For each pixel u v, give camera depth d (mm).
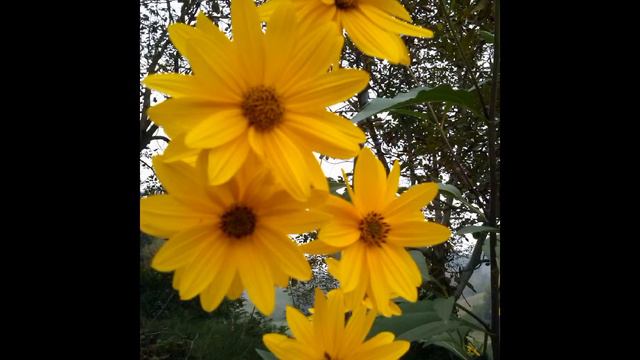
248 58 175
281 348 237
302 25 182
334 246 223
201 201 183
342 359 240
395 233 231
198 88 171
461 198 374
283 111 177
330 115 180
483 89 373
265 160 174
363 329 241
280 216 186
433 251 519
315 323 240
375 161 234
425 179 547
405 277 227
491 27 425
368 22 201
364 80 180
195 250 182
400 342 241
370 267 227
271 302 182
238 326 736
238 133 171
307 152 178
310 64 179
